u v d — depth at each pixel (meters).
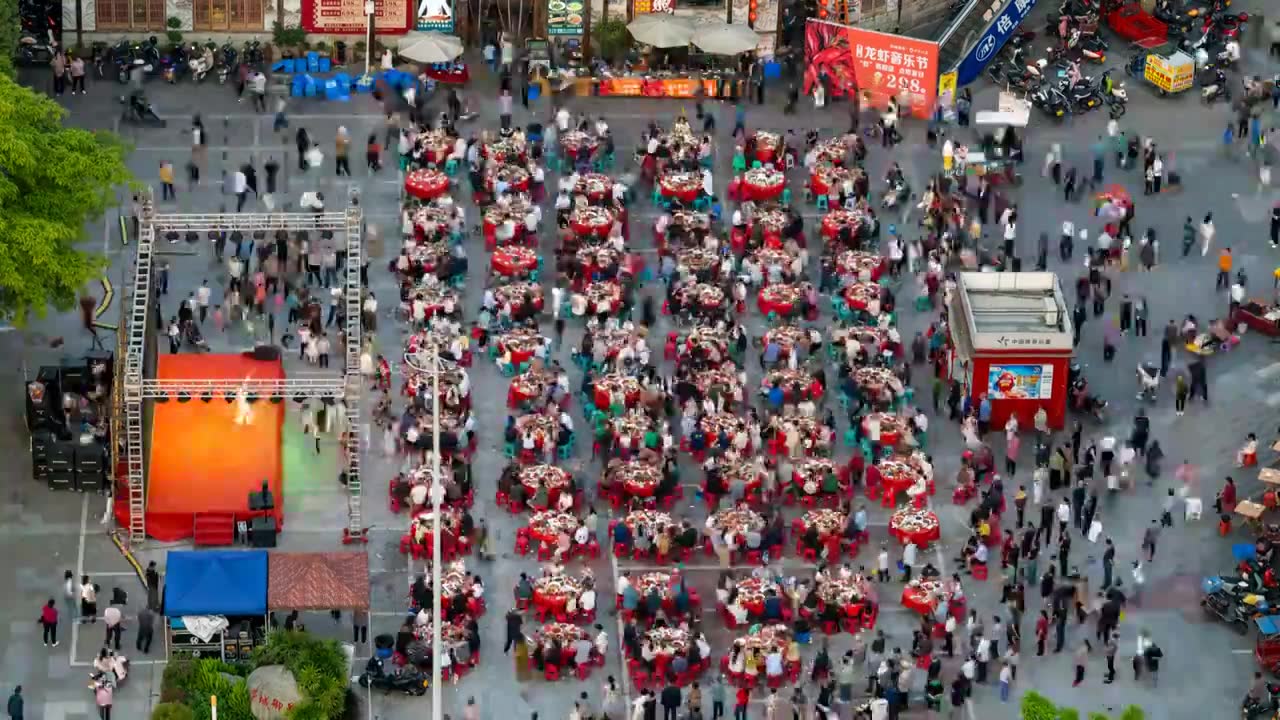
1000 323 136.75
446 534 125.81
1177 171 157.12
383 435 133.75
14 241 128.50
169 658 118.50
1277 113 161.62
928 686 118.88
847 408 136.25
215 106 158.38
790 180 155.00
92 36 161.00
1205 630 124.56
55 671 119.56
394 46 163.25
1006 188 154.62
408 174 150.62
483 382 138.00
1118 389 139.75
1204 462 135.00
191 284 143.50
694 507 130.62
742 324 143.38
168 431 130.25
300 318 140.38
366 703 118.38
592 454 133.88
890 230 150.25
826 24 160.12
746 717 118.75
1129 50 167.38
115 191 150.38
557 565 124.38
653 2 163.62
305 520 128.50
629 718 118.31
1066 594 123.88
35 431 128.12
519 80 161.75
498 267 144.62
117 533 126.81
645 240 149.88
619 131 158.75
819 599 122.44
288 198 151.12
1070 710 108.25
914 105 159.75
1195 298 146.88
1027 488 132.38
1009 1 162.62
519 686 119.81
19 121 131.00
